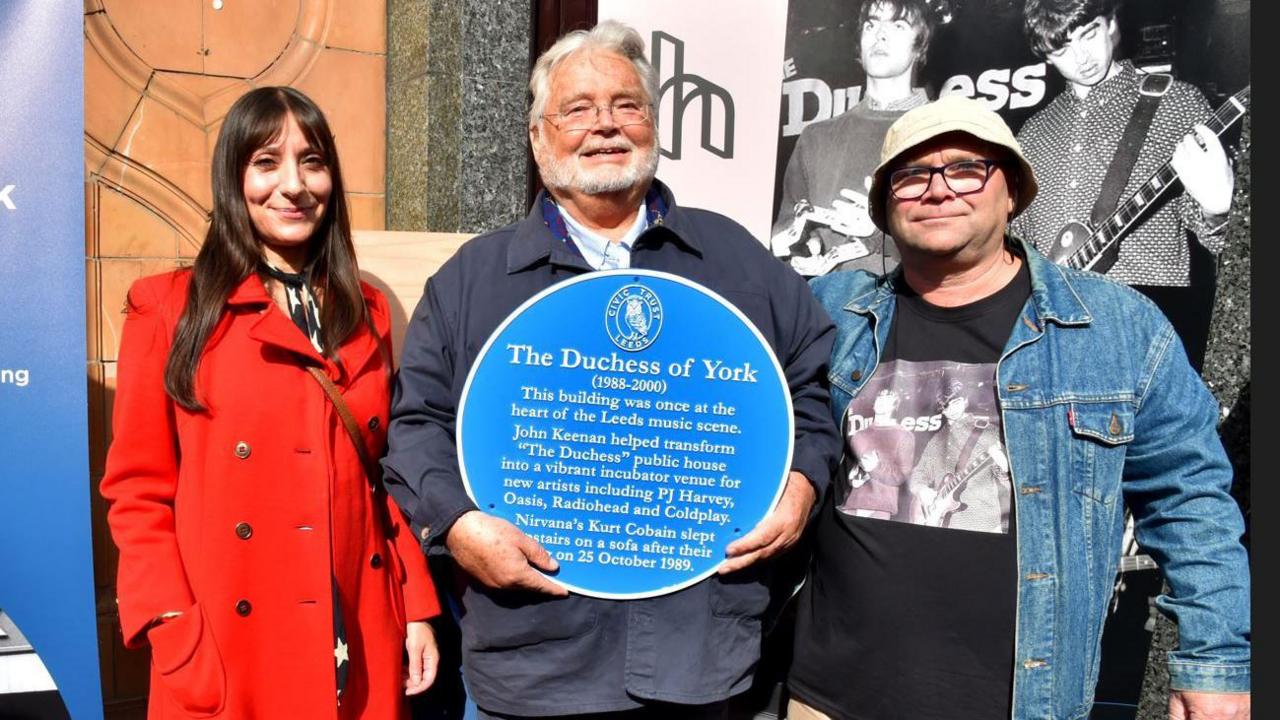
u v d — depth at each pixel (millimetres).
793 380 2160
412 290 2910
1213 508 1938
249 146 2047
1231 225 2740
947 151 1997
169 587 1958
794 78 3320
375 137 4039
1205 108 2736
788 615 2531
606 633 2012
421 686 2234
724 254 2189
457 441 2031
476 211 3631
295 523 2031
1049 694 1911
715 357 2059
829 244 3320
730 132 3416
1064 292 2023
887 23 3143
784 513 2012
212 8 3674
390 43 4012
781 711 2572
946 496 1985
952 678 1937
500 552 1942
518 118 3678
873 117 3203
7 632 2527
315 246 2195
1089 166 2885
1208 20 2713
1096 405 1953
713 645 2010
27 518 2525
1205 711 1882
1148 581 2883
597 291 2057
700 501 2045
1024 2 2936
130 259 3611
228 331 2051
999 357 2004
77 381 2539
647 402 2057
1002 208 2033
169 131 3643
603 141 2064
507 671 2006
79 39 2500
